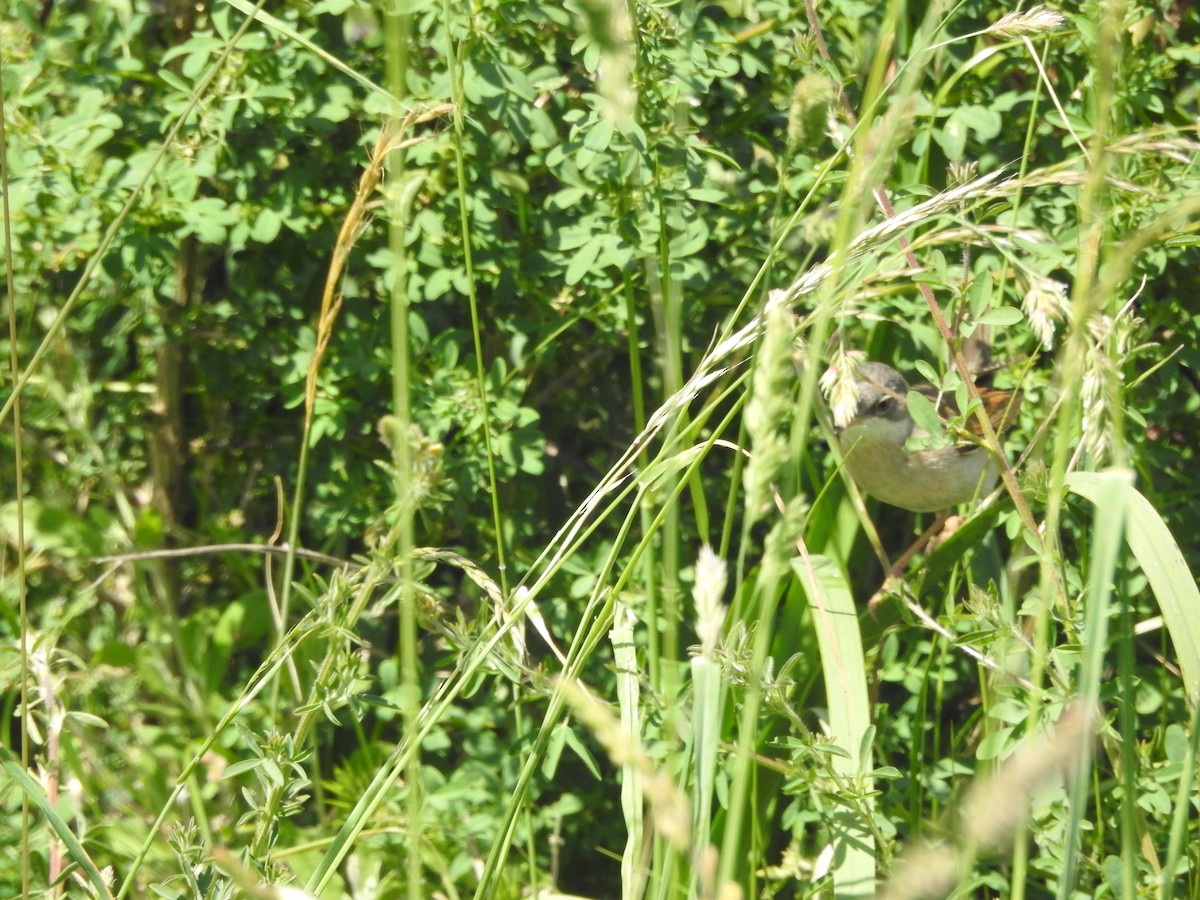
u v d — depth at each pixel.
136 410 7.46
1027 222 5.72
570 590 6.34
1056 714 4.38
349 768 6.27
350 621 3.96
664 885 3.64
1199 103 6.14
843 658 4.84
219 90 5.93
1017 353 6.34
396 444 3.21
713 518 6.86
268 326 7.11
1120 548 3.66
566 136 6.30
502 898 5.73
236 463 7.74
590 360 6.95
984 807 1.90
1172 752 4.57
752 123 6.52
